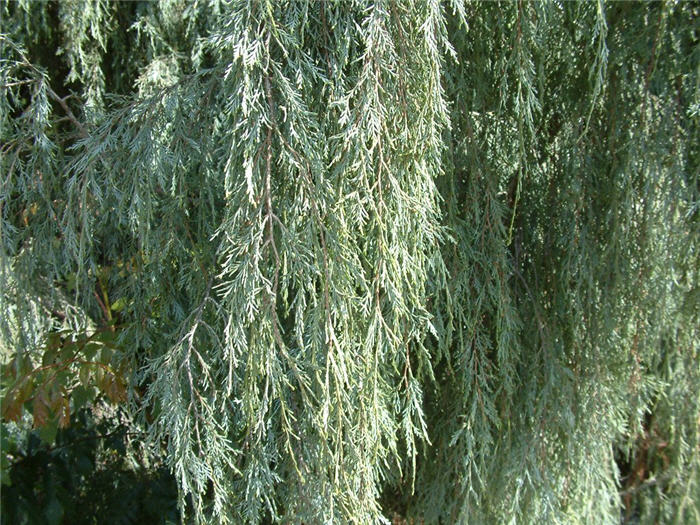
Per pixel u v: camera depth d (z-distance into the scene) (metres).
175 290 1.39
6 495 1.45
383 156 1.06
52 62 1.94
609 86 1.47
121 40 1.94
